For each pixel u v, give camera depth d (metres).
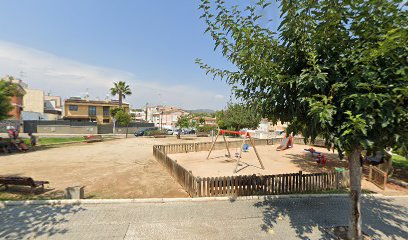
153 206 6.69
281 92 4.14
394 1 3.21
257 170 12.75
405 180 10.59
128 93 50.50
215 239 4.99
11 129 19.06
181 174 9.22
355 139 3.54
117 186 8.97
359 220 4.77
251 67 4.47
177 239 4.96
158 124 78.81
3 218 5.70
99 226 5.42
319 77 3.31
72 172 11.23
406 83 3.26
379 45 3.39
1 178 7.70
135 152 18.73
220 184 7.79
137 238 4.95
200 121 55.84
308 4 3.72
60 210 6.23
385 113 3.26
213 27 4.85
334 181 9.20
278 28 4.12
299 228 5.57
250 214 6.31
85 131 42.66
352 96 3.27
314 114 3.42
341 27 3.78
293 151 20.38
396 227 5.76
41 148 20.27
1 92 11.22
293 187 8.52
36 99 51.75
